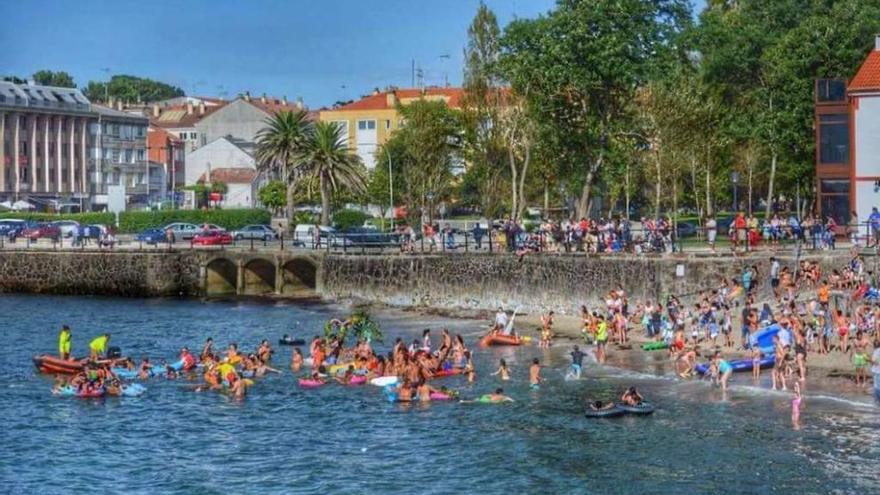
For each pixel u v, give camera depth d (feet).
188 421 182.91
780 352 194.18
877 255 248.32
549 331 244.22
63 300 347.97
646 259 265.13
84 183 647.56
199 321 294.46
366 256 317.01
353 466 156.87
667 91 338.95
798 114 343.05
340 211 489.26
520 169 420.36
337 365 218.59
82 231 422.82
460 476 151.23
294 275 354.95
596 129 326.65
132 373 217.56
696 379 201.77
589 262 274.77
